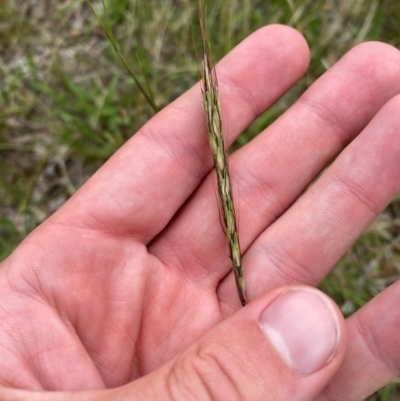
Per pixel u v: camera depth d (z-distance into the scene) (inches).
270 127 5.7
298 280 5.5
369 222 5.4
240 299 5.1
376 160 5.2
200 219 5.6
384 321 4.9
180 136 5.4
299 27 7.7
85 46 8.2
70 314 4.7
